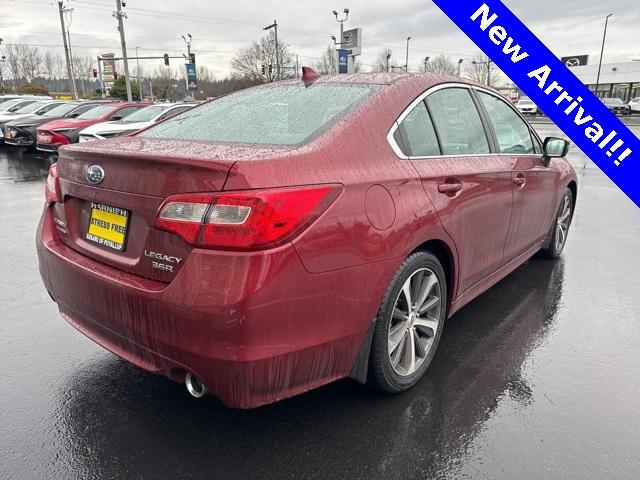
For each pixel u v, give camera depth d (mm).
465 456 2258
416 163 2600
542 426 2467
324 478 2127
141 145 2389
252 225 1861
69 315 2604
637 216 7039
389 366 2516
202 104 3275
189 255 1941
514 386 2807
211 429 2420
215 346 1904
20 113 17516
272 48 52156
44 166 12055
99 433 2395
